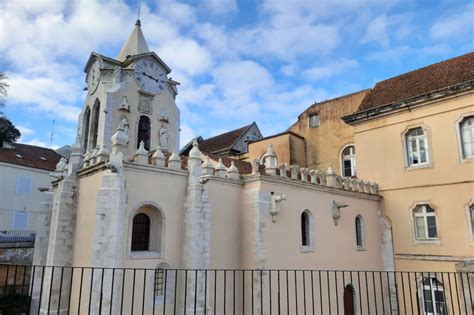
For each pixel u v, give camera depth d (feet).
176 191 59.52
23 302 63.67
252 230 63.72
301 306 66.49
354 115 94.12
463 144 76.48
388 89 96.73
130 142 91.56
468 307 55.21
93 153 59.98
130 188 54.03
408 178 83.51
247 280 62.75
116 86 93.30
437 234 77.56
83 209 58.54
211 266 59.98
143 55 99.40
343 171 106.11
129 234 52.90
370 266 82.84
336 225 77.97
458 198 75.25
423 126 82.38
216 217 62.49
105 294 48.83
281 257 65.05
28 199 136.77
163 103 102.37
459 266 58.80
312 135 115.55
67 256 59.00
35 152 154.51
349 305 76.23
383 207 87.56
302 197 72.49
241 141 137.18
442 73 86.63
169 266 56.39
